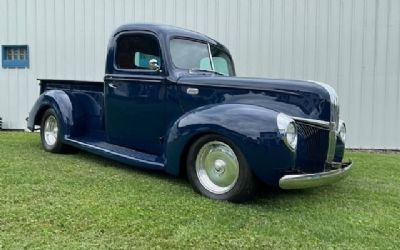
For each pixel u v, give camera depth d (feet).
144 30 14.30
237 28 26.63
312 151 11.80
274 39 26.27
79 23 28.35
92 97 16.61
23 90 29.17
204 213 10.52
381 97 25.38
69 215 9.85
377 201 12.67
